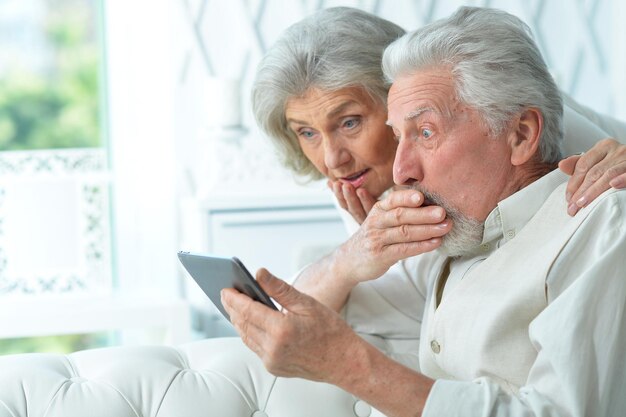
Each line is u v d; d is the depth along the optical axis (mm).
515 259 1444
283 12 3668
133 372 1521
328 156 1777
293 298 1321
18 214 3244
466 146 1440
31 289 3258
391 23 1808
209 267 1383
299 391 1566
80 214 3299
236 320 1355
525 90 1429
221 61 3668
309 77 1719
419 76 1455
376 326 1778
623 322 1304
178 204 3752
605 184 1371
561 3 3805
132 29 3732
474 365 1454
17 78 5746
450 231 1508
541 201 1449
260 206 3355
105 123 3811
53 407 1451
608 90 3832
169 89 3711
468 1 3738
